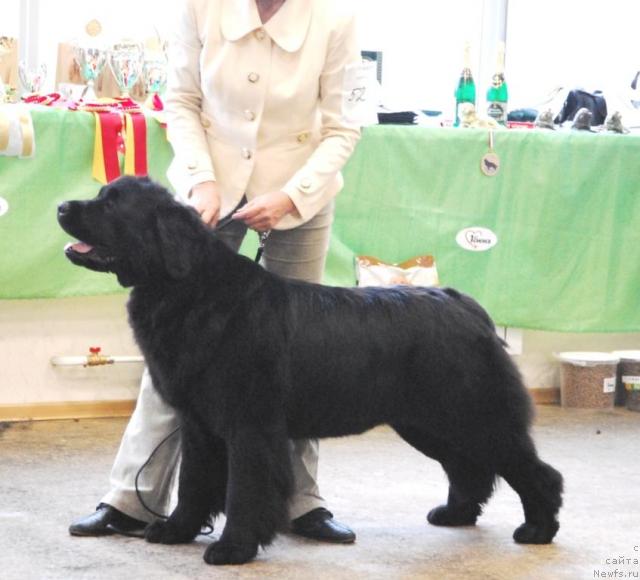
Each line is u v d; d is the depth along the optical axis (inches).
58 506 161.6
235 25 140.2
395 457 202.2
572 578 134.3
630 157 247.6
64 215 129.9
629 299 253.4
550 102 282.2
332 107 145.7
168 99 148.6
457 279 242.7
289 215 144.2
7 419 223.6
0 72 227.0
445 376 141.6
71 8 250.7
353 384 138.3
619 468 198.5
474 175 239.8
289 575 131.3
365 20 278.7
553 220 244.8
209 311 132.3
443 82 288.4
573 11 295.3
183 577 128.6
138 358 229.6
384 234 237.1
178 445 148.3
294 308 136.9
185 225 131.4
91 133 214.4
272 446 133.6
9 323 222.4
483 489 154.3
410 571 135.3
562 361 256.1
